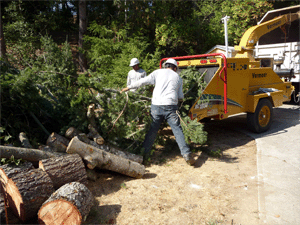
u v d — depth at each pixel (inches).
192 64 212.7
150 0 489.7
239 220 106.4
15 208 105.4
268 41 356.5
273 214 108.6
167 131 236.7
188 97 191.6
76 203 99.7
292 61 331.9
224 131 249.1
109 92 167.2
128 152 160.9
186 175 151.4
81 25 488.1
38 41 472.1
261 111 234.4
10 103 147.7
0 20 379.6
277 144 199.9
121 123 163.0
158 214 112.4
